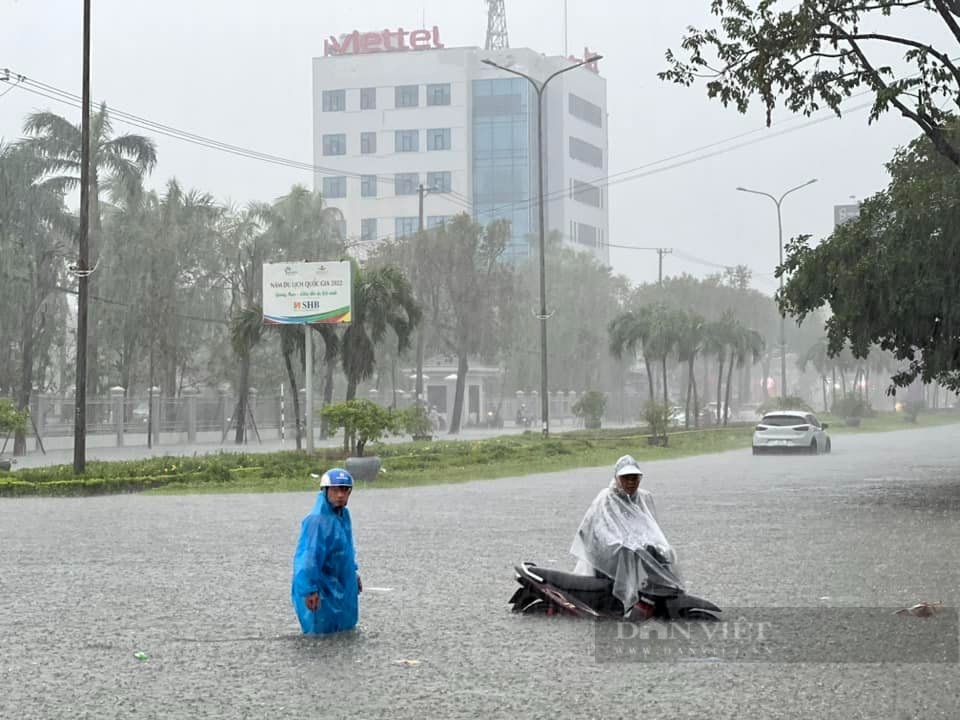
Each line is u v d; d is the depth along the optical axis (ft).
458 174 469.16
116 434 172.45
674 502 76.02
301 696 25.68
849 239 83.56
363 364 152.25
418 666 28.50
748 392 450.71
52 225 173.17
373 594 39.34
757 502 75.97
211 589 40.98
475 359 297.12
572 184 502.38
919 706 24.36
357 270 152.46
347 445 121.70
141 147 183.62
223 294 206.59
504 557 49.06
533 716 23.88
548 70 493.36
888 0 73.82
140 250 184.75
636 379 389.60
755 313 430.61
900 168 89.30
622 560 34.47
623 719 23.59
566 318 323.78
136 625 34.17
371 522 64.13
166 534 59.26
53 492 90.27
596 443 163.73
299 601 32.58
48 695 25.99
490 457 129.80
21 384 170.60
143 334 185.78
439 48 477.77
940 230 80.33
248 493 89.71
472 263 236.84
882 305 81.56
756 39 74.28
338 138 478.18
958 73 74.08
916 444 172.24
